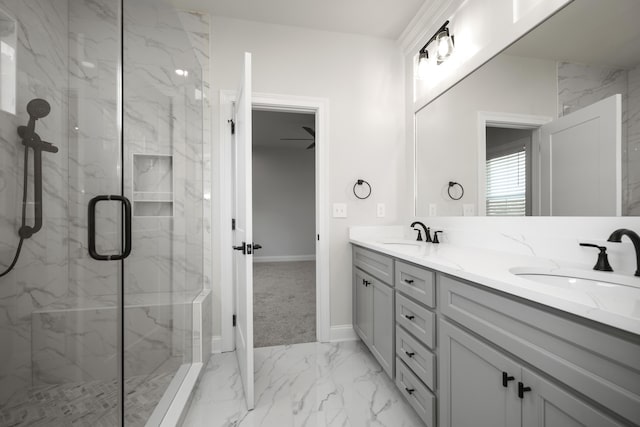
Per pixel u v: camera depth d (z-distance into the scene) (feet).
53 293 3.54
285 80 7.53
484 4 5.39
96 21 3.89
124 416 3.58
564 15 3.96
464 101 5.93
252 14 7.16
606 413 1.99
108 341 3.58
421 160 7.48
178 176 5.62
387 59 8.17
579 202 3.84
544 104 4.27
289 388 5.63
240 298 6.30
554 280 3.56
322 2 6.75
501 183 5.09
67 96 3.83
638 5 3.20
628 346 1.83
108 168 3.78
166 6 5.23
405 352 4.82
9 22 3.50
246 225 5.11
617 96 3.39
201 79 6.94
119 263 3.65
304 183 21.77
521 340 2.66
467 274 3.30
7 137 3.46
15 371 3.40
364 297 6.89
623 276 3.01
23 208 3.52
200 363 6.11
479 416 3.21
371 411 4.95
